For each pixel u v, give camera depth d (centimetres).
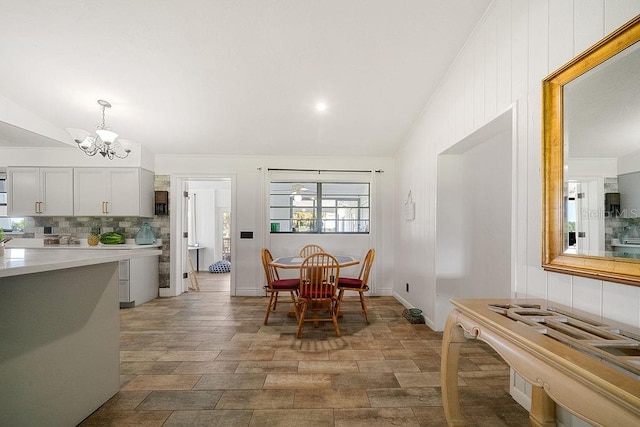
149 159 421
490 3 187
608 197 110
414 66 247
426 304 305
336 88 280
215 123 349
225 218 704
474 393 179
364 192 468
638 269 99
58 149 389
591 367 70
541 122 141
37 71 251
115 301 179
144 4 188
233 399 171
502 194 251
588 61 116
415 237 341
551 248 135
